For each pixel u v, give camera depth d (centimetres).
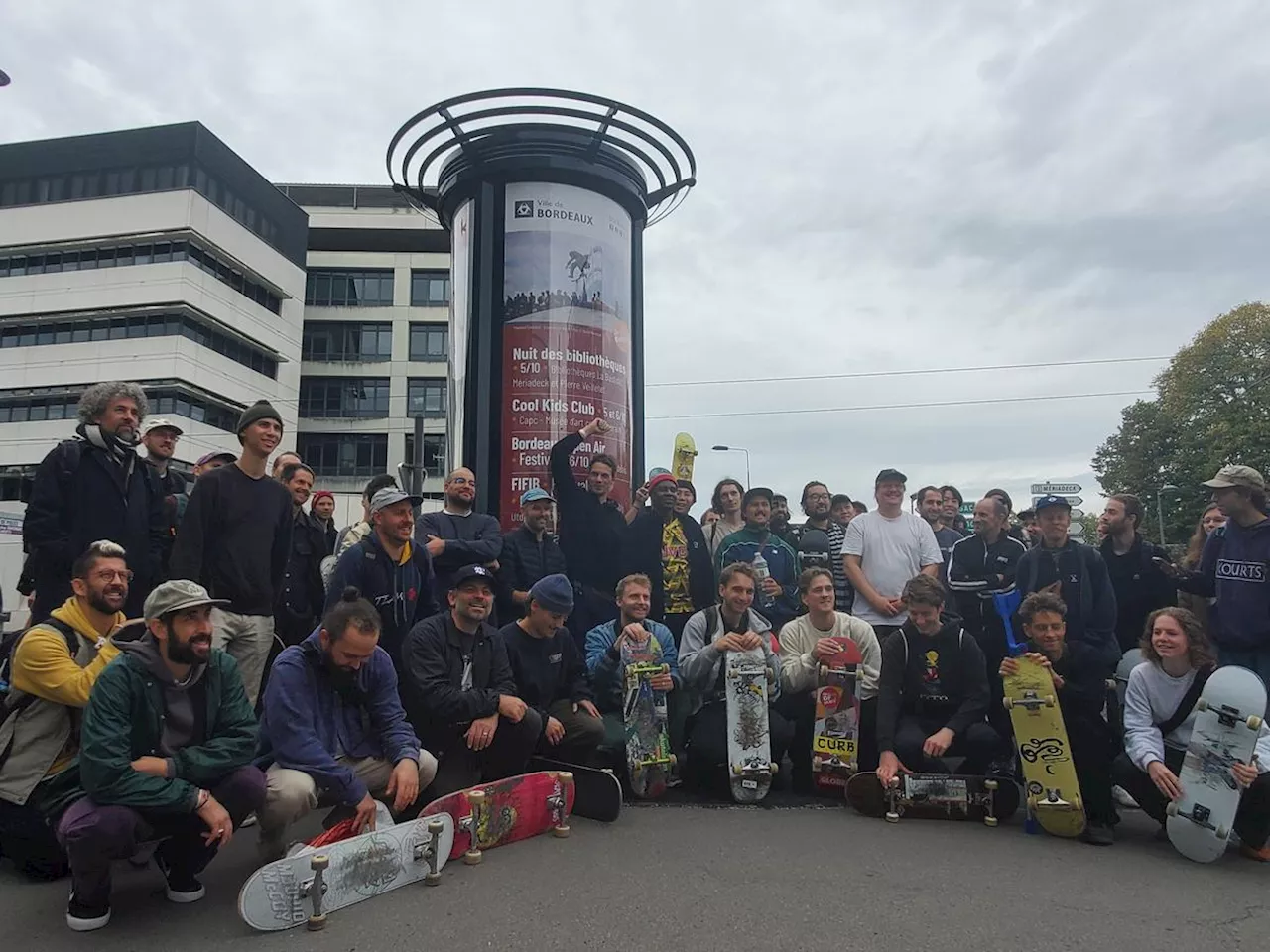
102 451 437
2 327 4059
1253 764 370
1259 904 318
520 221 675
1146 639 427
